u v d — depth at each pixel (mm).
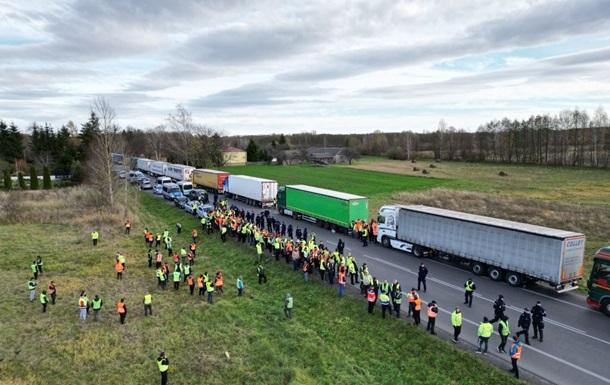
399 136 198750
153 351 19609
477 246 28312
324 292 25875
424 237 32062
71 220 47500
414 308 20812
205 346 20094
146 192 69438
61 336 20875
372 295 22484
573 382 15961
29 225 45688
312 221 45344
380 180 85625
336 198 40500
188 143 109312
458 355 18094
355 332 21094
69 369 17891
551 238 24234
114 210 51281
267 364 18438
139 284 28688
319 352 19219
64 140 107500
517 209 52000
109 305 24859
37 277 29359
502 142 137250
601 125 120500
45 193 65500
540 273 24891
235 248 36281
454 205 55750
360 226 38312
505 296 24922
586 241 37250
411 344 19438
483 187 73875
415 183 80312
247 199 59062
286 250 31750
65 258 33875
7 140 107125
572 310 22922
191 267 31734
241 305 24938
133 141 133625
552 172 95750
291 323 22438
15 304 24594
